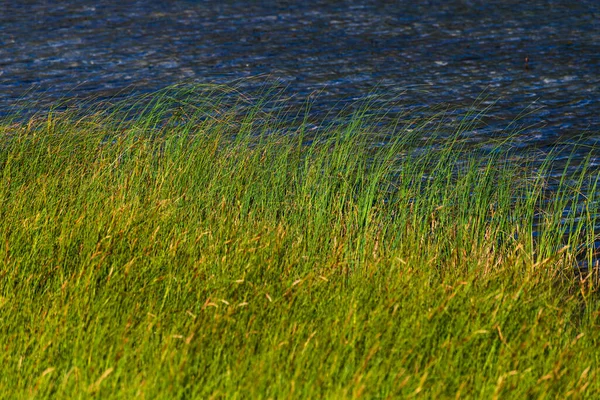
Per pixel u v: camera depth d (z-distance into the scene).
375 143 22.77
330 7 41.28
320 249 15.50
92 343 11.58
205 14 40.22
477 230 16.11
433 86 29.52
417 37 35.91
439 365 11.45
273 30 37.31
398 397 10.66
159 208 15.88
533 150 23.06
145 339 11.76
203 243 15.32
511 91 28.80
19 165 18.06
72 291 13.01
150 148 19.55
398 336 11.91
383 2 42.09
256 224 16.38
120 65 32.28
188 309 12.89
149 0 43.09
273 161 19.08
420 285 13.67
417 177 18.81
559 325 12.93
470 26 37.41
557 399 10.95
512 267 14.80
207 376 11.21
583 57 32.47
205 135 19.81
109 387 10.77
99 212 15.62
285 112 26.52
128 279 13.39
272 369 11.21
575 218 18.70
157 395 10.64
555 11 39.50
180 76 30.83
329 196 17.67
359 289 13.38
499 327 12.10
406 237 16.03
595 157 22.38
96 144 19.09
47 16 39.94
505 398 10.88
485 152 22.70
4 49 34.41
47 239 14.62
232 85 29.58
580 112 26.45
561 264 16.02
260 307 12.75
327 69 31.67
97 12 40.66
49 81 30.38
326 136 23.73
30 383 11.01
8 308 12.71
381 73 31.14
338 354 11.49
